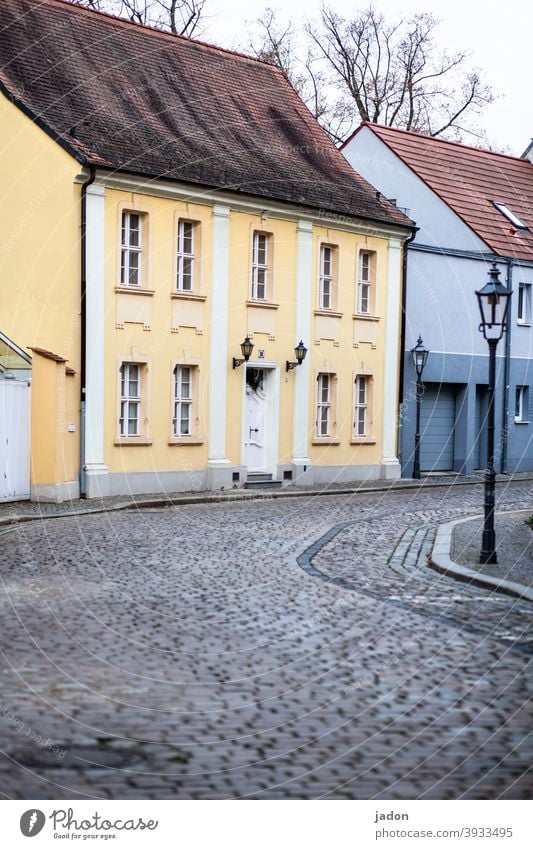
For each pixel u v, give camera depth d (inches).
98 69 1098.7
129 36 1179.9
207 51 1279.5
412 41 1740.9
